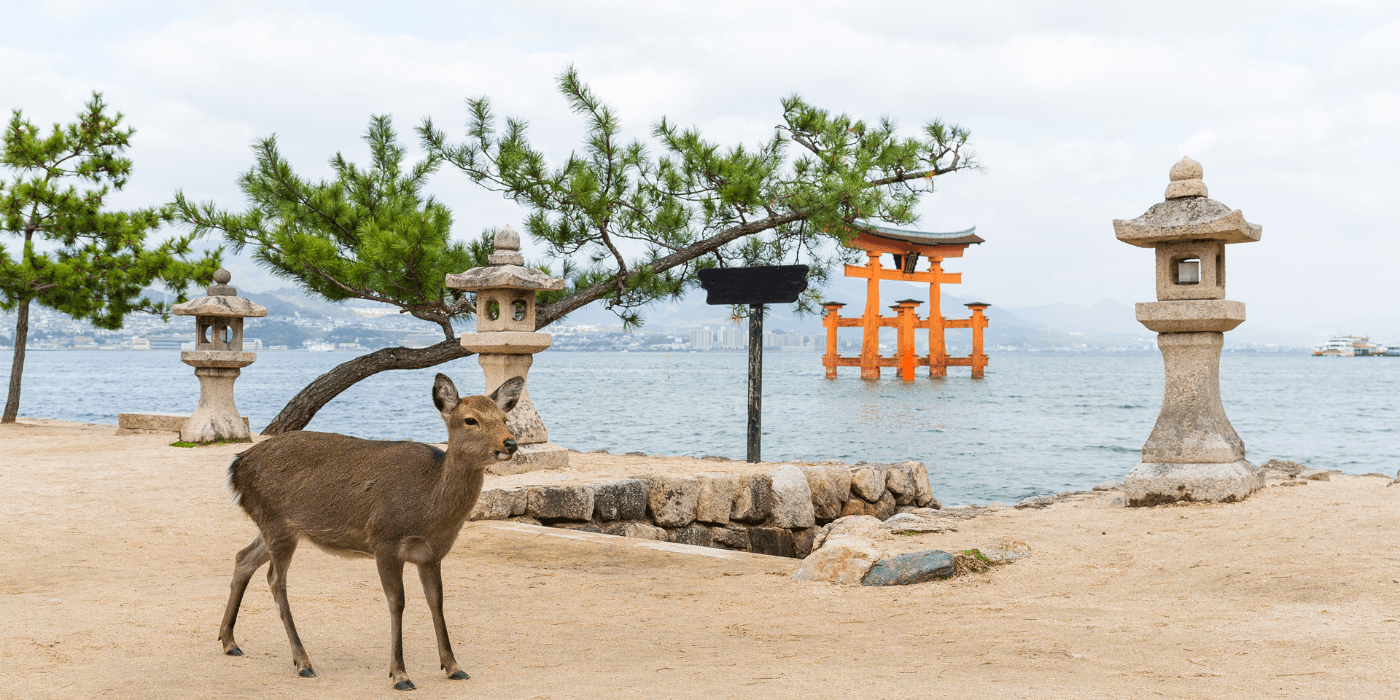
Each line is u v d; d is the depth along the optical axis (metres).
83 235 26.83
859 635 6.62
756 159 21.62
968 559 8.91
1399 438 45.16
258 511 5.75
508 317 14.95
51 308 26.78
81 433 22.91
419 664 5.86
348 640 6.48
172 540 10.59
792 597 8.09
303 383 100.94
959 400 79.94
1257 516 10.30
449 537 5.51
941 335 142.50
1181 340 11.84
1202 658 5.59
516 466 14.64
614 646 6.35
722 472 15.40
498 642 6.48
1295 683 4.95
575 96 21.52
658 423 50.62
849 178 20.14
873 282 130.25
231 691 5.17
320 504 5.54
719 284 18.27
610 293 23.55
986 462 33.97
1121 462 33.81
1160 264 12.05
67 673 5.48
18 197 25.33
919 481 18.02
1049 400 80.62
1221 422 11.90
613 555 10.23
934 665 5.62
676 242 23.03
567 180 21.55
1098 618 6.89
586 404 68.69
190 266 25.98
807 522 15.51
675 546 10.79
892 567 8.62
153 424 22.92
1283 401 81.50
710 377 136.00
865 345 131.25
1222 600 7.26
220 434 19.80
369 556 5.70
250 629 6.71
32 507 12.34
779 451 37.75
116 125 27.14
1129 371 192.25
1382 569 7.59
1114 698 4.78
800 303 25.06
